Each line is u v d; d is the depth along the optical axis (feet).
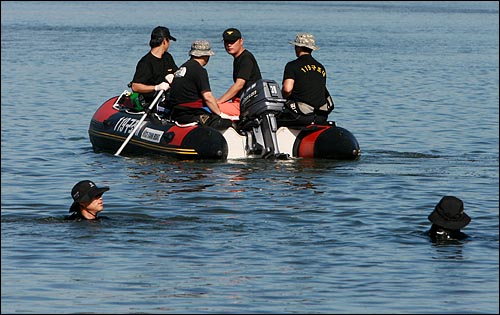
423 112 163.02
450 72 250.37
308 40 110.83
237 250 68.39
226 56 286.05
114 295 57.98
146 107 115.44
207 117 109.70
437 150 120.57
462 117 156.56
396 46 349.82
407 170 103.24
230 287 59.67
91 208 76.95
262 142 108.58
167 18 555.28
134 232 73.26
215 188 91.35
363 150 119.14
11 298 57.16
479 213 81.20
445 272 63.21
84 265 63.98
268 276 61.98
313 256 66.80
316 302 56.70
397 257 66.80
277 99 107.55
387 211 81.82
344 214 80.53
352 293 58.75
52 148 119.65
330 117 154.30
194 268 63.57
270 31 422.00
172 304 56.13
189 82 109.50
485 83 222.69
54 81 209.46
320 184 94.07
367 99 183.42
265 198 86.74
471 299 57.82
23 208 82.12
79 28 430.61
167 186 92.38
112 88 199.21
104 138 117.39
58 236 71.72
